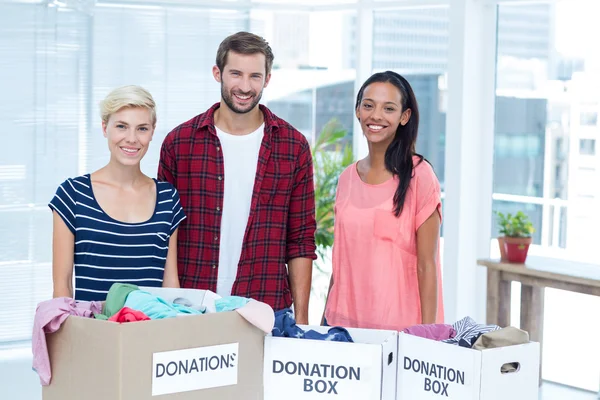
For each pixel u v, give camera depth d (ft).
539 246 16.34
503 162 16.70
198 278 9.20
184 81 18.84
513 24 16.35
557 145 15.97
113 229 8.08
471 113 16.58
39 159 17.72
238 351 6.40
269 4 19.30
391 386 6.61
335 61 19.72
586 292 14.25
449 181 16.74
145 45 18.39
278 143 9.28
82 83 17.93
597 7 15.30
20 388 15.79
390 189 8.93
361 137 19.33
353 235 9.04
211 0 18.79
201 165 9.11
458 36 16.39
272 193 9.28
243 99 8.78
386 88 8.78
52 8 17.46
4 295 17.72
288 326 6.84
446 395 6.34
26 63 17.39
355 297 9.04
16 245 17.72
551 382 16.35
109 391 5.97
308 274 9.63
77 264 8.12
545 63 16.03
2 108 17.29
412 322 8.98
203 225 9.15
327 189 18.78
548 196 16.15
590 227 15.58
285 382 6.52
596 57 15.37
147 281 8.22
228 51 8.70
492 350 6.22
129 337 5.91
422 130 18.11
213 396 6.31
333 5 19.25
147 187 8.38
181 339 6.12
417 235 8.95
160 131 18.75
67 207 8.05
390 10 18.54
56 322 6.27
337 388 6.41
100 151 18.24
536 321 15.58
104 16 17.95
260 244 9.28
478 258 16.69
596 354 15.70
